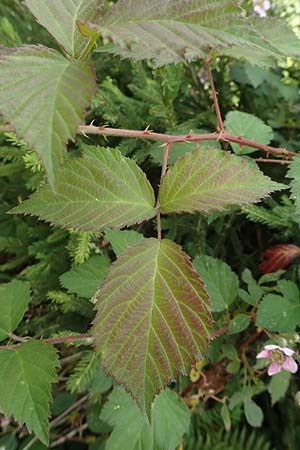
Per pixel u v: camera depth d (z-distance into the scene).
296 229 0.26
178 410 0.23
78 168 0.16
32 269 0.28
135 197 0.17
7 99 0.11
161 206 0.17
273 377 0.25
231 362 0.27
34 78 0.11
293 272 0.27
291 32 0.21
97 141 0.28
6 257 0.33
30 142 0.10
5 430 0.31
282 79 0.35
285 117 0.32
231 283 0.25
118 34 0.11
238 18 0.12
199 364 0.27
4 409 0.17
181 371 0.15
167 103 0.28
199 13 0.12
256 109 0.32
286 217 0.26
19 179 0.31
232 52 0.21
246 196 0.16
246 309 0.27
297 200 0.20
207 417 0.29
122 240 0.23
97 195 0.16
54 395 0.31
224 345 0.26
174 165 0.17
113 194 0.16
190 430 0.28
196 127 0.29
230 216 0.29
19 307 0.20
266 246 0.31
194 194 0.16
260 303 0.24
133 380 0.15
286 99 0.32
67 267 0.29
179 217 0.28
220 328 0.26
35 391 0.17
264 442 0.30
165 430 0.22
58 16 0.13
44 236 0.30
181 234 0.29
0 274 0.31
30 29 0.34
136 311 0.15
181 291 0.15
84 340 0.24
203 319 0.15
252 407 0.25
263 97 0.32
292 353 0.22
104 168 0.16
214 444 0.28
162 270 0.15
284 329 0.24
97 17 0.14
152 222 0.29
